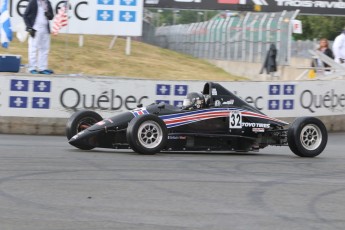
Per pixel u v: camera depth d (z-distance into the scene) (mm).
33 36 55375
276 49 86750
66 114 49438
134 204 23094
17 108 48562
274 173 31391
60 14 72000
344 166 35000
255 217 21750
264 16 96062
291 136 38062
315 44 123000
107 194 24641
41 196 23859
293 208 23344
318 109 56875
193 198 24500
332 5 104938
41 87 48906
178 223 20578
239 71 98688
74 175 28500
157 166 32031
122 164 32250
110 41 92500
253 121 38781
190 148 37156
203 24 114125
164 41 135125
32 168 30203
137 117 35250
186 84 51812
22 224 19812
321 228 20531
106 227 19797
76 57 74812
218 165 33406
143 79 50844
